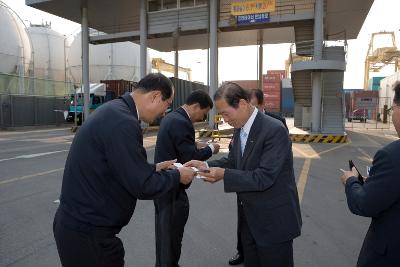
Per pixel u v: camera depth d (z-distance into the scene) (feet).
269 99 158.51
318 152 40.52
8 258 12.42
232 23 56.95
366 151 41.50
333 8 66.33
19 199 19.85
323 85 61.16
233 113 7.66
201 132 56.03
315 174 27.71
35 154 37.58
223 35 84.38
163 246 10.24
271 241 7.75
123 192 6.34
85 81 69.72
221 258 12.54
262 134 7.60
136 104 6.65
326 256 12.68
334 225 15.85
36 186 22.90
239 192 7.87
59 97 90.53
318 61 51.08
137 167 6.00
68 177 6.33
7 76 77.05
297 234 7.91
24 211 17.70
